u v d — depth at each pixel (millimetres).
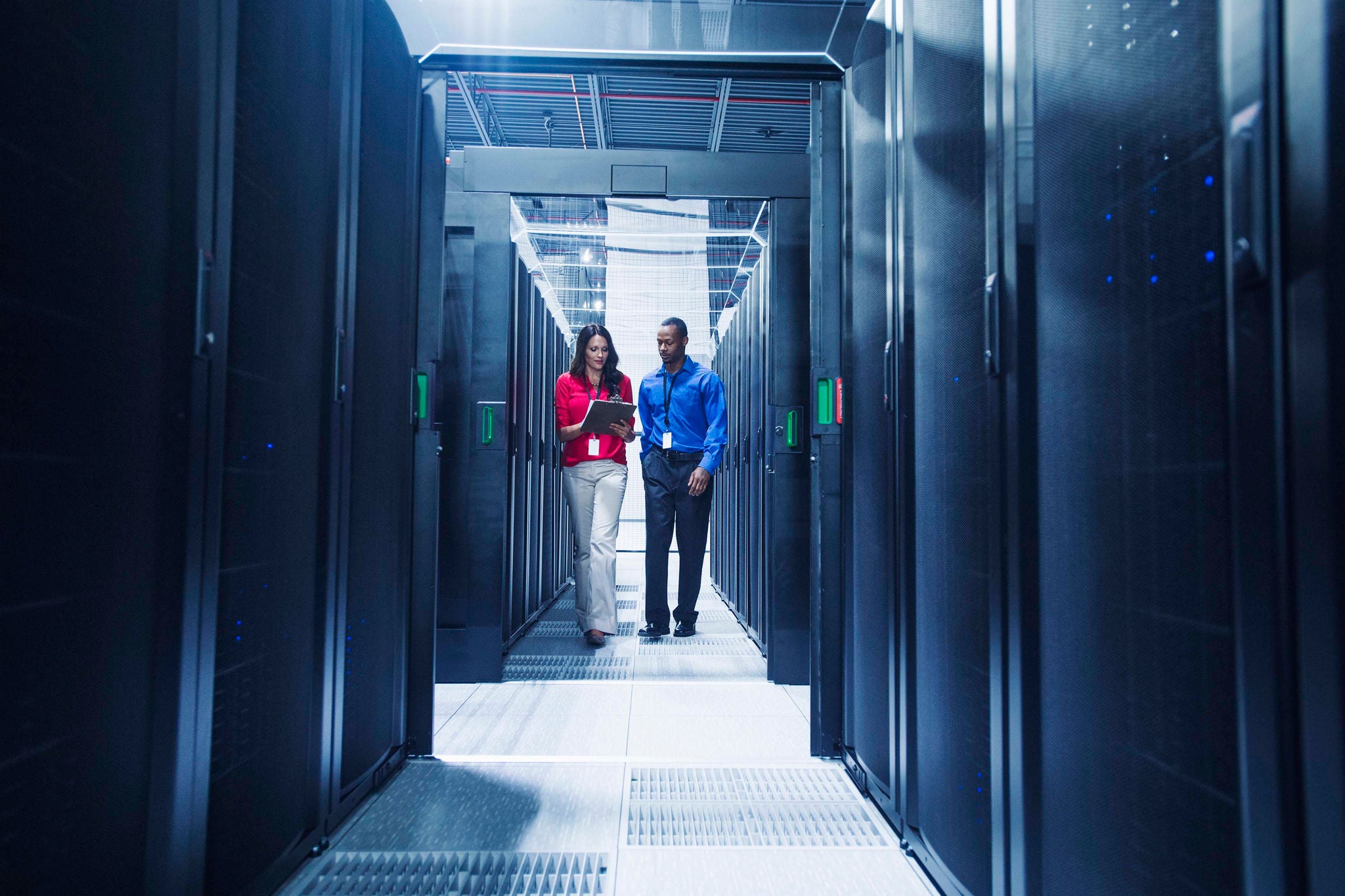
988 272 1348
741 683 3447
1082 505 1108
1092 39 1079
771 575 3459
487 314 3547
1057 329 1175
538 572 5164
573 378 4363
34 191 875
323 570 1743
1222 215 821
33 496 892
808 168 3504
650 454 4484
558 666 3758
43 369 900
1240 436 770
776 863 1756
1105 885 1043
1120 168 1014
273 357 1489
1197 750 863
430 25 2393
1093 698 1076
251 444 1406
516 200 4062
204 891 1283
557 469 6328
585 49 2420
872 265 2141
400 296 2312
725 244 5191
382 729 2230
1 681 851
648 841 1862
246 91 1350
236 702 1382
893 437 1884
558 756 2473
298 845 1675
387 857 1760
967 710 1475
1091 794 1080
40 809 916
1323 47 671
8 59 831
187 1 1130
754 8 2410
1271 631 733
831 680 2469
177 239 1129
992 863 1331
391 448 2242
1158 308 936
